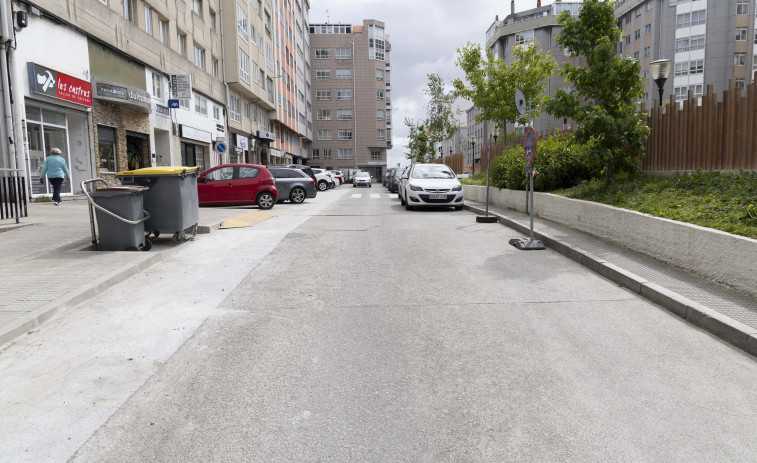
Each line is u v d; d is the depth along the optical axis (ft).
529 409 10.35
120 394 11.05
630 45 199.52
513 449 8.91
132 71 69.82
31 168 49.19
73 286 18.89
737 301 16.48
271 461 8.55
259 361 12.84
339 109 274.57
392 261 25.43
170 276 22.31
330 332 14.98
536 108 83.05
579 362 12.73
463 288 20.07
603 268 22.09
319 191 112.98
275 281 21.35
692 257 20.25
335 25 274.36
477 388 11.30
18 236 30.07
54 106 51.90
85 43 57.57
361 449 8.91
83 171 58.18
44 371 12.25
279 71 168.66
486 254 27.25
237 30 113.39
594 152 33.04
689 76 177.68
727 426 9.70
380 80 279.08
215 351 13.51
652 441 9.16
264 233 35.42
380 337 14.55
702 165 29.71
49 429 9.62
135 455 8.76
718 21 170.91
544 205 39.47
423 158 180.04
